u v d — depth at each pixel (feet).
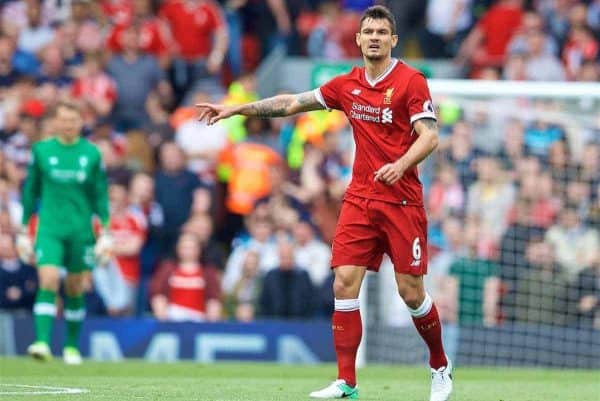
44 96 175.52
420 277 76.43
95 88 178.19
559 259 152.15
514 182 156.15
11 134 170.81
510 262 152.66
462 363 144.56
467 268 151.94
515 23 195.83
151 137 175.52
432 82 141.59
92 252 124.77
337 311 78.18
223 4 205.16
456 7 203.92
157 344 140.36
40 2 187.11
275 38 204.95
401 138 76.07
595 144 157.89
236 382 98.53
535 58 191.83
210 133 174.09
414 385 100.17
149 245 160.56
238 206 170.71
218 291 150.82
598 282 151.23
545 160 157.07
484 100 169.07
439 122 160.35
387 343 146.82
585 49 196.54
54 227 122.72
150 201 160.35
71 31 187.11
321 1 209.26
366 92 76.64
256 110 80.43
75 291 125.08
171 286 149.18
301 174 167.63
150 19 189.16
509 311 151.64
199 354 140.67
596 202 154.81
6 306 149.48
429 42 204.23
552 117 159.43
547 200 154.71
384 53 76.02
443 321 151.02
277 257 154.40
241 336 140.97
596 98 151.53
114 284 152.25
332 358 141.38
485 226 154.40
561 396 89.81
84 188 124.06
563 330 145.48
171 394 81.35
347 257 77.15
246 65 203.72
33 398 75.72
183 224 161.99
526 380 113.29
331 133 171.63
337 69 143.64
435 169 158.71
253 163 171.22
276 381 101.35
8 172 159.84
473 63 196.75
